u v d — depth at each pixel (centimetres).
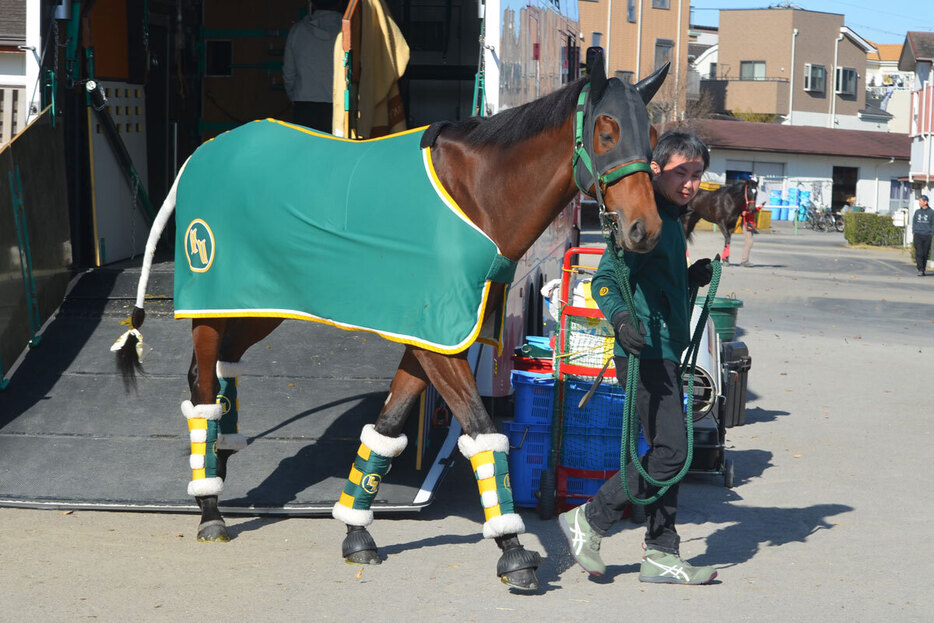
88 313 786
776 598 469
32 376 698
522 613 445
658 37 5669
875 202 5366
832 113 6191
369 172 499
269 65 1088
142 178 995
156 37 1047
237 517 585
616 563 525
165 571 493
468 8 1100
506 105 750
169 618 434
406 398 507
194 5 1087
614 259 446
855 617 445
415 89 1138
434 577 492
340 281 498
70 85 835
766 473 726
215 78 1095
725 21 6222
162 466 609
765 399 1011
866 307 1845
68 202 822
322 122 922
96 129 870
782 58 6062
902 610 454
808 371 1177
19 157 724
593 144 426
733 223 2684
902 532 584
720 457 692
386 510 574
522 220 462
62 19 816
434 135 490
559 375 599
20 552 515
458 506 624
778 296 1992
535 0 916
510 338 759
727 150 5053
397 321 481
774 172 5153
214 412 548
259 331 573
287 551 529
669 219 481
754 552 545
